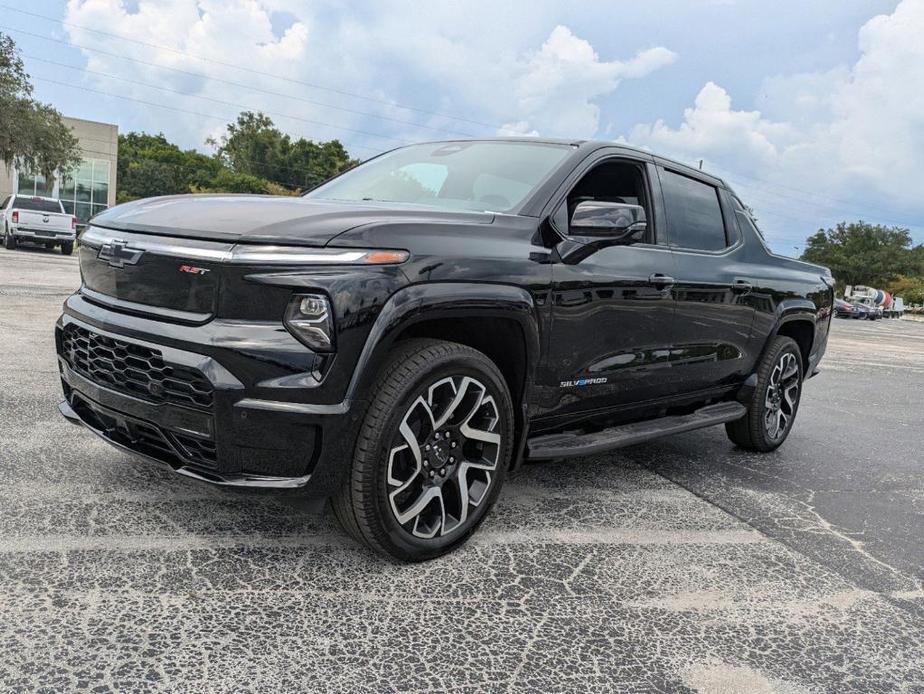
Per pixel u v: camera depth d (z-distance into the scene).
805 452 5.12
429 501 2.68
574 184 3.30
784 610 2.62
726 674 2.18
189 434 2.40
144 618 2.19
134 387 2.55
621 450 4.68
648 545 3.10
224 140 110.56
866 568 3.08
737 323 4.28
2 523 2.74
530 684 2.04
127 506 3.00
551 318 3.02
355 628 2.25
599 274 3.24
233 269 2.34
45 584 2.33
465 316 2.66
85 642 2.04
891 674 2.25
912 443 5.78
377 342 2.40
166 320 2.46
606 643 2.29
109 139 49.97
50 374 5.26
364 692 1.94
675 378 3.89
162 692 1.86
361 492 2.48
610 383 3.45
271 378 2.31
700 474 4.27
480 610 2.42
